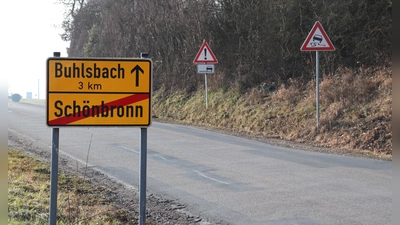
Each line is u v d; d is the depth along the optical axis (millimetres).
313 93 16484
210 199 7582
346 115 14273
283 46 19203
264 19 19812
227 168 9906
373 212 6746
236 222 6449
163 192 8031
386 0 16766
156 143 13328
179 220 6582
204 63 19156
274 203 7297
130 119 4480
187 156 11297
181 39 24109
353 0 17484
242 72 20531
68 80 4398
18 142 13234
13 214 5758
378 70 15898
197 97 21656
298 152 12062
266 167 10023
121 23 29016
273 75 19359
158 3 25781
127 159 10930
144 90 4504
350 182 8609
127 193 8031
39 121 19453
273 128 15898
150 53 26234
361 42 16906
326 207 7039
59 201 6797
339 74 16938
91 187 8227
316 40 13727
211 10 22219
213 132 16156
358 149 12453
